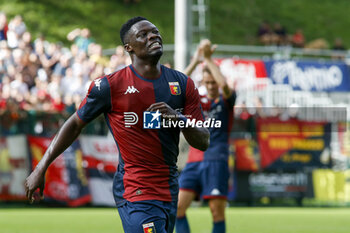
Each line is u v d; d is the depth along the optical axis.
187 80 14.41
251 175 49.56
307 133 50.78
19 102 48.69
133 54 14.00
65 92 51.81
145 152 13.83
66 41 78.38
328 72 58.12
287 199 50.88
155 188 13.82
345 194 51.34
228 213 44.22
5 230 32.25
